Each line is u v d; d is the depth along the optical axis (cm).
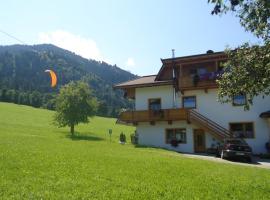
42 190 1205
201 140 4044
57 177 1442
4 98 14338
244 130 3875
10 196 1095
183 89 4116
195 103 4128
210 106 4041
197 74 4069
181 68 4281
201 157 3331
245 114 3875
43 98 15012
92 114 5775
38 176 1430
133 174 1659
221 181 1659
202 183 1567
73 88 5750
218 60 4059
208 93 4066
